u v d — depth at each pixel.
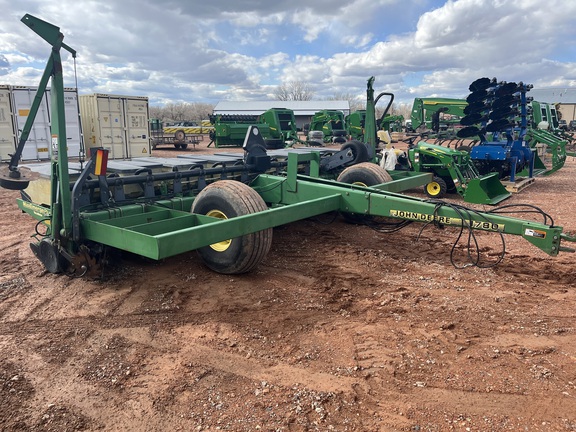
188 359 3.53
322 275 5.32
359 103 86.31
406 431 2.73
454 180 10.73
